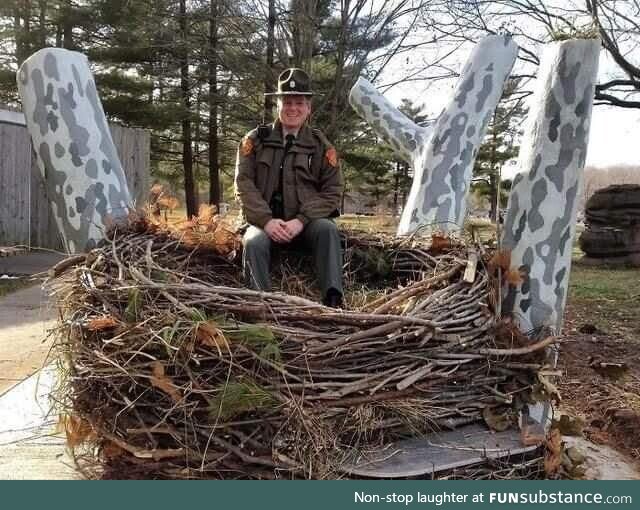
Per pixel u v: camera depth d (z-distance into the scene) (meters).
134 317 1.96
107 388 2.02
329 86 10.80
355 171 17.62
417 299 2.39
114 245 2.36
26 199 8.98
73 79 2.89
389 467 2.02
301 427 1.99
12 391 3.08
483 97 3.68
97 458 2.22
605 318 5.62
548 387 2.17
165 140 15.52
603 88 9.27
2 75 12.97
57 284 2.26
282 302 2.07
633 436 2.85
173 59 12.64
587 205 10.09
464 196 3.65
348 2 10.01
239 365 1.90
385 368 2.09
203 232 2.81
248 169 2.87
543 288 2.43
